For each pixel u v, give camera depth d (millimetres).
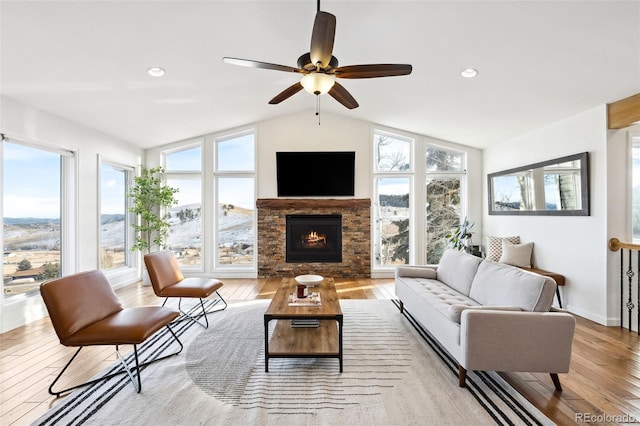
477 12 2291
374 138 5578
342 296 4297
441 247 5633
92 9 2193
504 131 4508
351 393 2014
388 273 5414
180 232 5527
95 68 2908
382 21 2590
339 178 5367
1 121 3045
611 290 3160
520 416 1791
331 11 2502
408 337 2910
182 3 2287
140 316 2303
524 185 4395
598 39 2301
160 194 4938
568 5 2049
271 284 4977
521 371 1987
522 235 4426
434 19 2461
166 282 3264
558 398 1973
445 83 3498
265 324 2291
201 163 5449
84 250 4066
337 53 3084
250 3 2383
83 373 2281
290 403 1909
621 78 2719
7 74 2764
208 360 2471
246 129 5430
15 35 2312
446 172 5562
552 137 3908
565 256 3656
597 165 3268
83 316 2188
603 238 3197
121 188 5039
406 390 2049
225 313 3604
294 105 5035
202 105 4230
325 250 5398
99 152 4355
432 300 2684
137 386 2062
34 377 2227
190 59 3064
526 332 1973
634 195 3311
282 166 5320
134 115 4094
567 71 2779
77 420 1763
